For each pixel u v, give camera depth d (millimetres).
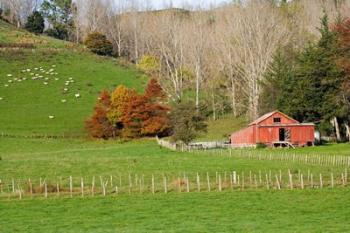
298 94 132250
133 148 119875
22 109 155625
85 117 153500
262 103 150375
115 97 141375
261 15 174000
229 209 54531
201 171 79812
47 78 178500
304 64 134875
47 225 48625
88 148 125500
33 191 64875
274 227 46281
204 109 167000
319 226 46531
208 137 148500
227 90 183750
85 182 72312
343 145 119000
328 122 131125
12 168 85312
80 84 177750
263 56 164625
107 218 51188
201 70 187625
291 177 68875
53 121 149125
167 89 183500
